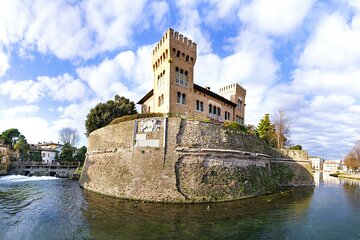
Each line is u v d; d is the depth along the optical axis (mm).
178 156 30750
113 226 19656
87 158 45406
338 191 48312
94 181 38094
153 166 30906
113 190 32906
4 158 80312
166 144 31438
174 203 28047
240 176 33500
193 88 52156
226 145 33969
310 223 22656
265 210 26531
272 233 19344
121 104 64625
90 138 46125
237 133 36531
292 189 46594
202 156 31234
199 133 32406
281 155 51656
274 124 74562
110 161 35812
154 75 55219
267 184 38969
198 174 30188
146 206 26531
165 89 48219
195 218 22234
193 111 51656
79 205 27031
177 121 32375
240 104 74250
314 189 49875
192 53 52312
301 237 18953
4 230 18672
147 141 32406
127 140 34344
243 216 23578
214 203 28734
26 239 16859
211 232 18797
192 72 52094
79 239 16875
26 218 21906
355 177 106125
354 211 28422
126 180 32031
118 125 36688
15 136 116500
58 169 83812
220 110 62531
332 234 19891
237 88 72625
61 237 17250
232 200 30891
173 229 19125
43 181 55688
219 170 31672
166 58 49000
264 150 42969
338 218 24953
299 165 55812
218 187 30688
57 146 140375
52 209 25281
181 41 50188
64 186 44844
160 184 29625
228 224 20906
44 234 17828
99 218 21859
